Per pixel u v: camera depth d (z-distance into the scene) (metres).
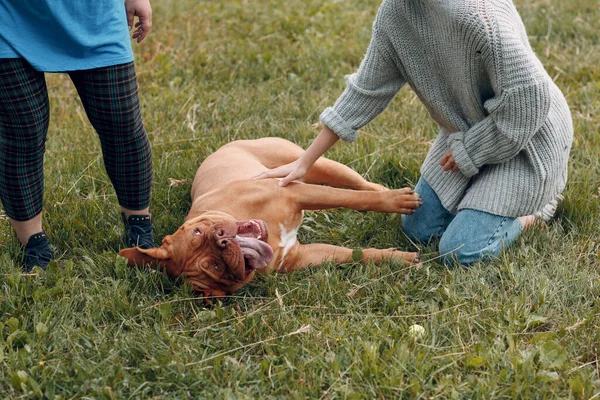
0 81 2.82
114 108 3.01
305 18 6.30
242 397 2.43
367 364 2.53
